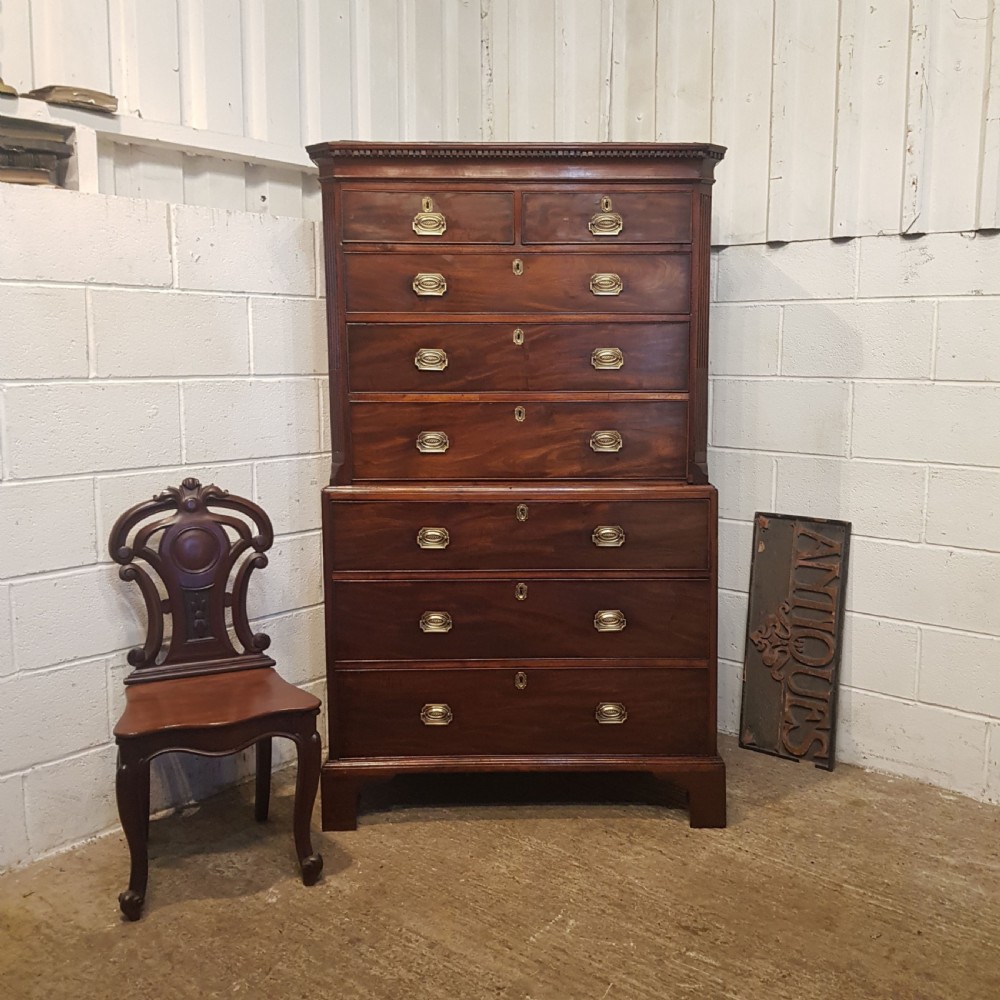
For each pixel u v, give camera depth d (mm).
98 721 2410
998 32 2406
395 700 2477
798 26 2705
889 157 2602
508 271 2391
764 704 2934
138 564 2455
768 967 1923
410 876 2242
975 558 2590
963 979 1888
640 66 3002
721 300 2955
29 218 2178
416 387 2424
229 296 2572
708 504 2420
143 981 1891
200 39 2652
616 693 2477
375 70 3084
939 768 2695
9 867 2270
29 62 2383
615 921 2072
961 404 2572
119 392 2375
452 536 2430
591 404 2436
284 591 2795
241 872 2262
